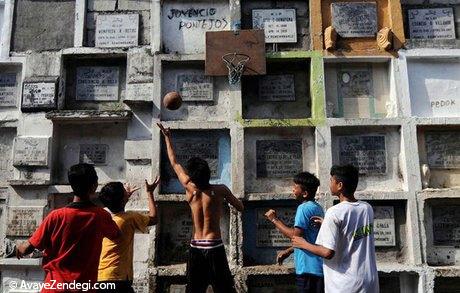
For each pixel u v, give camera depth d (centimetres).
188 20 497
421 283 425
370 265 283
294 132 471
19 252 271
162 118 469
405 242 447
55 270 263
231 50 473
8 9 499
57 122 475
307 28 494
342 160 466
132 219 346
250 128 466
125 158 458
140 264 436
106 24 494
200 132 470
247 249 448
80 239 268
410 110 464
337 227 282
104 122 478
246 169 462
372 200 450
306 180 358
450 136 473
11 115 481
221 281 336
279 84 487
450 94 479
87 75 493
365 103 482
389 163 464
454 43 481
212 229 344
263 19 493
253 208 456
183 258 449
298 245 293
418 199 444
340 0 495
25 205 452
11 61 485
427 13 502
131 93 470
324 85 471
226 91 479
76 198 283
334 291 282
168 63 482
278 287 438
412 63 485
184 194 450
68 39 492
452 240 449
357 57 477
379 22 490
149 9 500
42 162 456
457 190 442
